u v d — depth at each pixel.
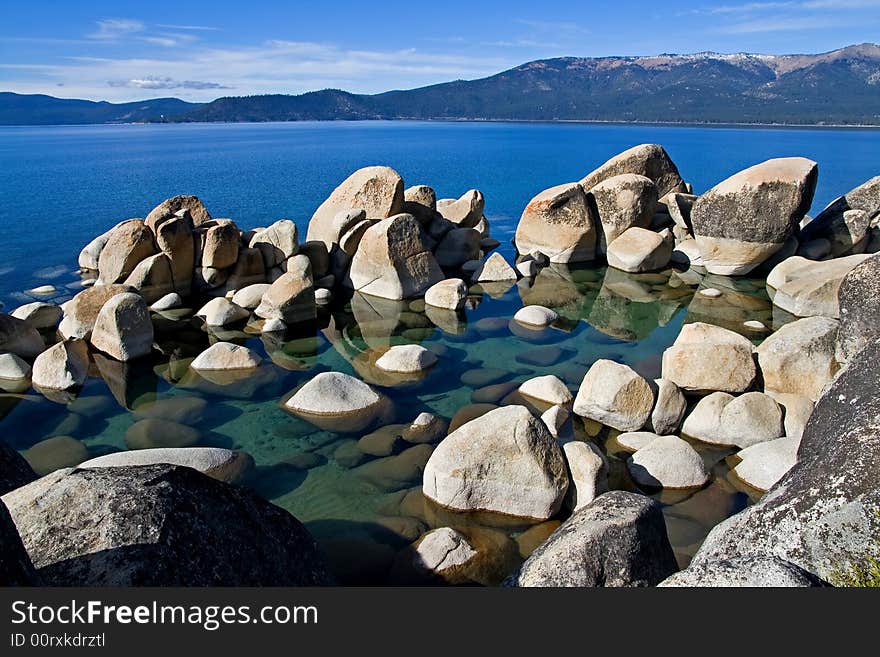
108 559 3.66
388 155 62.53
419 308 14.50
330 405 9.14
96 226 23.83
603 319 13.70
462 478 6.71
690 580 3.88
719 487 7.22
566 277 17.16
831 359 8.92
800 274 14.76
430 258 15.78
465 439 6.89
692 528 6.50
